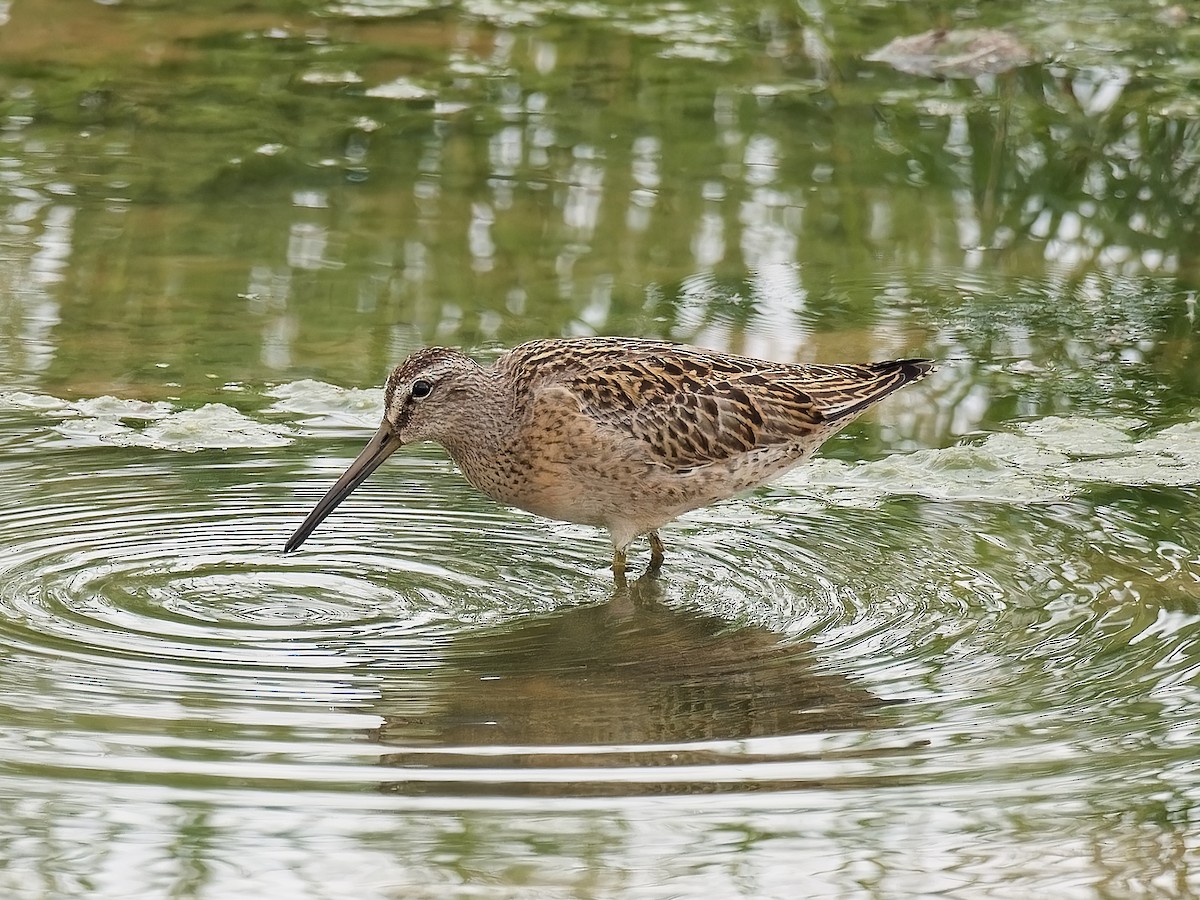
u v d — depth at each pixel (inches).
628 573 487.2
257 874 325.4
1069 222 757.9
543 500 497.4
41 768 358.3
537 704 397.4
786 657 425.1
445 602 462.3
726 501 531.2
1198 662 416.8
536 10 980.6
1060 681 408.2
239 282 677.9
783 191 776.9
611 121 844.6
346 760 366.3
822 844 337.4
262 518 506.9
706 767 366.3
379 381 600.1
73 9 962.7
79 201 745.6
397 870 327.3
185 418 565.9
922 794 355.3
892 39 933.8
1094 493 526.0
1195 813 346.9
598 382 489.7
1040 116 842.2
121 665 411.5
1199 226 755.4
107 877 323.6
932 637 434.3
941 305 681.6
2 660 411.2
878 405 600.1
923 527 505.4
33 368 599.5
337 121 836.6
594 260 708.0
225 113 842.8
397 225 737.0
